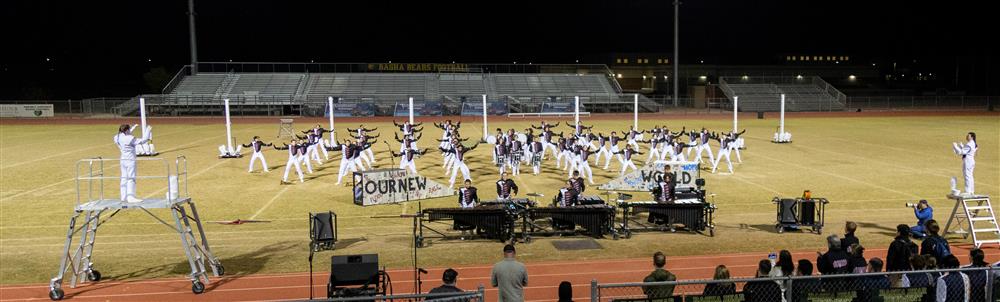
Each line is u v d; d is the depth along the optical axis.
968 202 21.05
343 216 19.77
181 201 13.30
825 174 27.27
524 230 16.59
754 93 75.00
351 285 11.12
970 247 16.14
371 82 75.75
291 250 16.02
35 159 31.94
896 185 24.59
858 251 11.28
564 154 28.33
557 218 16.92
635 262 14.88
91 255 14.91
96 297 12.70
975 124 53.62
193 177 26.66
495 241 16.75
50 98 83.31
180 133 47.16
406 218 19.47
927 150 35.47
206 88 70.31
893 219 19.14
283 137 44.28
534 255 15.48
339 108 64.06
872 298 9.60
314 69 77.31
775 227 18.08
